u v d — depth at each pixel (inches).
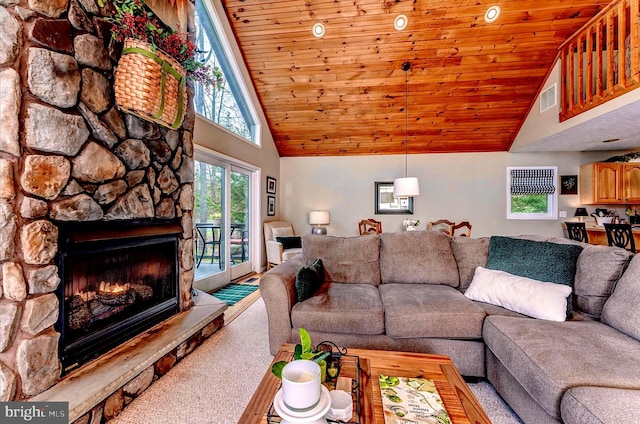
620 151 206.1
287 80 177.8
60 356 59.8
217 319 103.7
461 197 223.5
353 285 98.1
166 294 93.3
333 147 230.2
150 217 83.7
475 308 74.6
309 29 148.1
